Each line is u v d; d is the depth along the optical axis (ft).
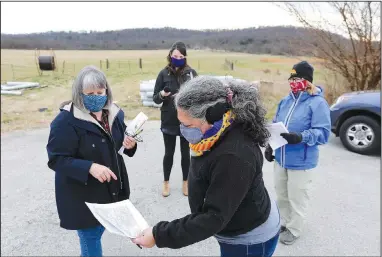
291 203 9.64
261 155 5.12
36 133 21.77
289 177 9.43
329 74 27.73
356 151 17.75
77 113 6.78
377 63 25.21
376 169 15.55
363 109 17.39
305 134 8.34
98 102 6.68
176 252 9.77
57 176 7.16
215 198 4.58
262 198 5.40
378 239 10.16
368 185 13.88
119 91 35.06
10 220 11.53
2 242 10.27
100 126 7.02
